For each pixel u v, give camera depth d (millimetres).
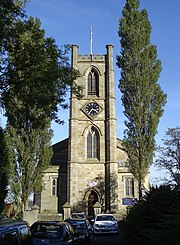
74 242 14742
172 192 12398
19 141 39188
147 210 14586
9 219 9078
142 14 44094
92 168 52250
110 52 57188
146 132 40625
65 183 52656
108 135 53125
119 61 43438
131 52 42906
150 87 41750
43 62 15125
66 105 17547
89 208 51062
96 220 33281
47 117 17328
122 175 52500
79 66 57219
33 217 36906
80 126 54250
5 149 24234
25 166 39219
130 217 17812
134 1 44438
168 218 8406
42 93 15516
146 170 40094
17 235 8047
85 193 51125
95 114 54688
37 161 40062
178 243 7574
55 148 57656
